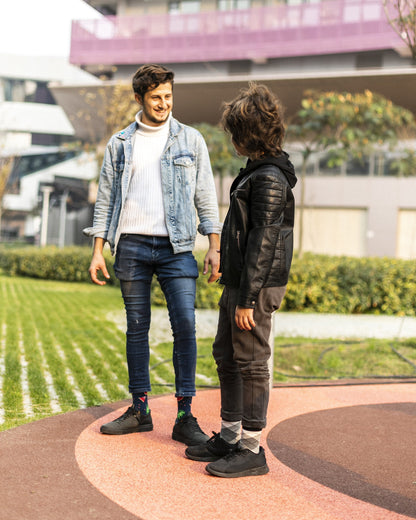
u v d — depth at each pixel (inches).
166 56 845.2
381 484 96.9
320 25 773.9
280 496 90.2
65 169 1387.8
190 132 123.3
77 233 1246.9
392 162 756.6
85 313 360.5
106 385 172.6
